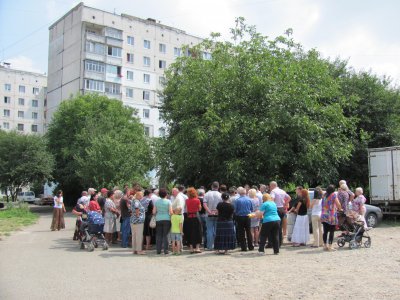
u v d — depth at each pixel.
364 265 9.78
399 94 26.73
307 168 18.59
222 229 11.94
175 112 20.38
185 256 11.69
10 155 40.06
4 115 84.25
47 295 7.28
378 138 25.42
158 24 63.94
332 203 12.11
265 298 7.14
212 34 21.41
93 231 12.80
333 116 18.64
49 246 13.84
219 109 17.28
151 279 8.61
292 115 17.42
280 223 12.88
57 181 43.78
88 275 9.00
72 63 59.03
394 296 7.05
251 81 17.64
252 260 10.81
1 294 7.33
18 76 85.88
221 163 17.80
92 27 59.41
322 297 7.11
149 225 13.03
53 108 63.53
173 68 23.45
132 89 60.59
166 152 21.00
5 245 14.12
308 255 11.42
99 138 33.78
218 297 7.19
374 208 18.78
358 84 25.78
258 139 17.22
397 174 20.36
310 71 19.22
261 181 17.41
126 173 31.34
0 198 56.84
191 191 12.47
